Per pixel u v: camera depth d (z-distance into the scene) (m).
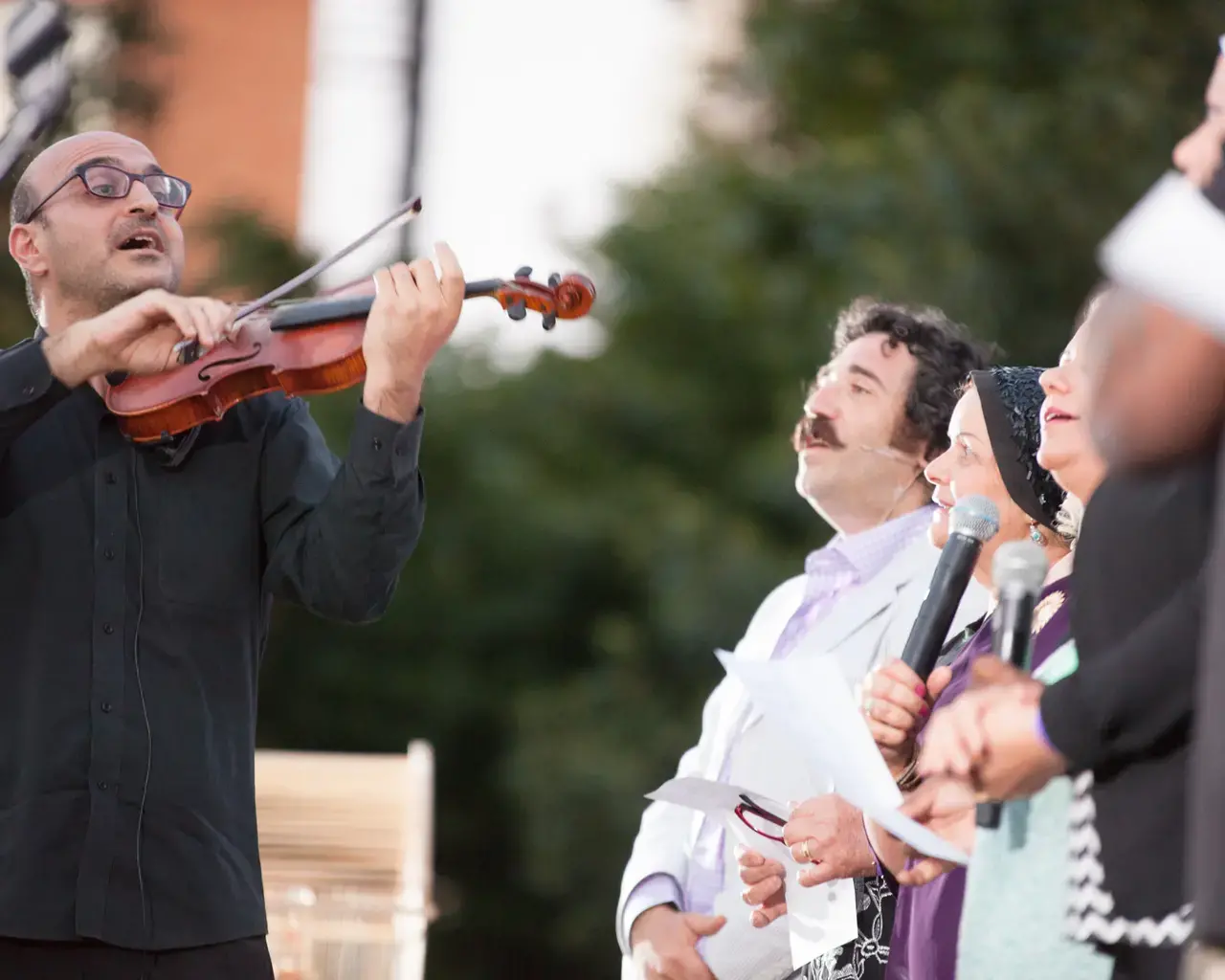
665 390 31.27
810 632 9.02
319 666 31.36
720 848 9.20
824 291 30.89
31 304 8.38
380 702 31.36
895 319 9.70
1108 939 5.55
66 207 8.08
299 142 36.09
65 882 7.24
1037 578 5.92
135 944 7.25
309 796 13.55
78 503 7.62
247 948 7.52
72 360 7.25
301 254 32.41
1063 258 31.38
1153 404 5.03
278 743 31.30
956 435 7.71
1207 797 4.43
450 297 7.52
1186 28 34.12
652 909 9.20
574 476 31.31
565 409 31.44
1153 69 33.34
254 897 7.58
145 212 8.12
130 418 7.71
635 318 31.61
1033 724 5.52
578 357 32.06
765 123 35.25
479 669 31.33
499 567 31.00
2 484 7.58
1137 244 4.77
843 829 7.38
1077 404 6.73
